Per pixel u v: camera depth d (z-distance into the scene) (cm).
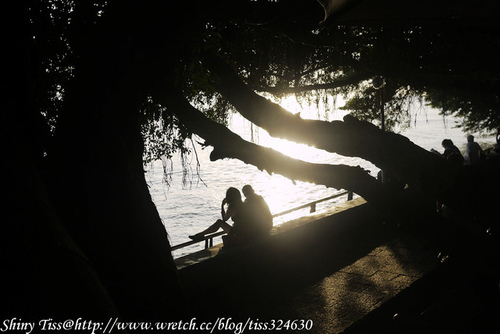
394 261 712
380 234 866
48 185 278
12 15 241
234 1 378
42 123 269
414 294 618
